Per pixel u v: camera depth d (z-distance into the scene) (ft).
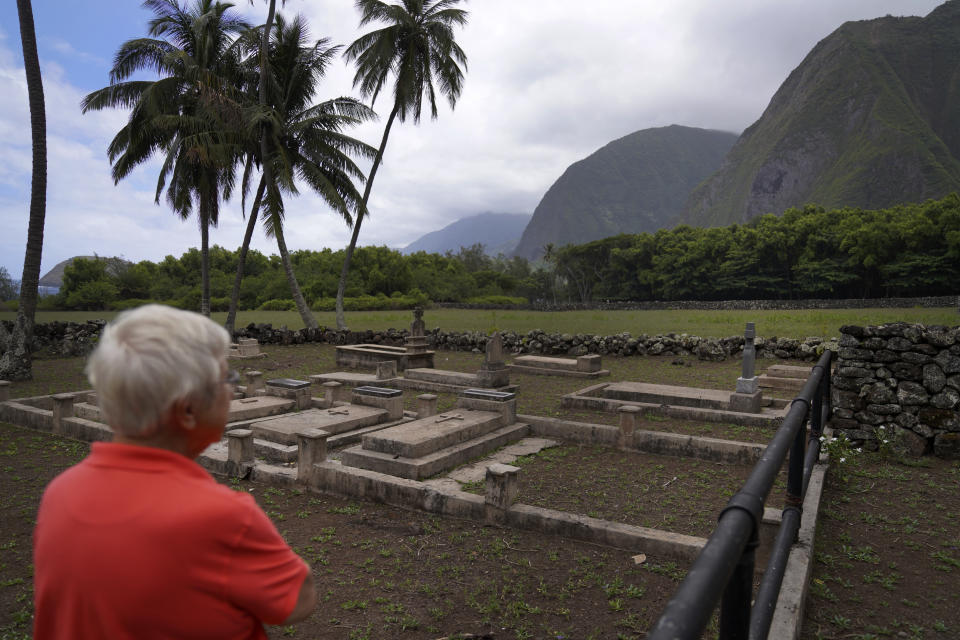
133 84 61.93
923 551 13.52
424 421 23.21
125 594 2.90
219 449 21.80
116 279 170.40
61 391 38.01
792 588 10.21
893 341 21.70
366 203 75.51
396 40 71.56
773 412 28.58
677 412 28.60
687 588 3.38
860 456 21.21
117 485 3.13
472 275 285.02
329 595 11.69
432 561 13.15
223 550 3.04
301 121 68.95
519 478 19.15
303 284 172.24
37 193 42.52
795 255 245.65
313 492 17.89
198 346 3.37
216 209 74.79
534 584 12.06
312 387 40.50
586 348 57.31
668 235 292.40
